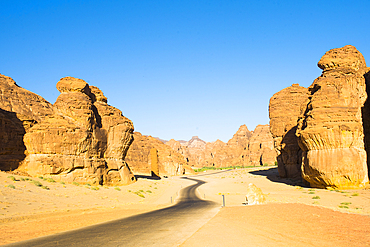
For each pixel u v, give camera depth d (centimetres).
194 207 3591
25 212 2705
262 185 7000
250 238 1465
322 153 4984
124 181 6225
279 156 7900
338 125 4881
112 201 4297
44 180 4441
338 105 5112
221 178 10781
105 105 6350
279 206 2642
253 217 2120
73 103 5316
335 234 1473
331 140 4891
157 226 2038
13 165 4575
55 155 4812
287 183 6788
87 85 5791
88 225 2208
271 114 8169
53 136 4819
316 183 5291
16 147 4684
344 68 5416
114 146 6084
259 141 18425
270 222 1886
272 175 8856
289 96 8031
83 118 5303
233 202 4222
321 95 5269
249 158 18250
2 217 2355
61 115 5291
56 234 1805
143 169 12550
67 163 4891
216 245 1352
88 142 5275
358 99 5116
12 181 3772
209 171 17175
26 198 3238
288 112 7906
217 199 4978
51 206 3184
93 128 5531
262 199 3231
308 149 5222
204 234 1633
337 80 5231
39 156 4700
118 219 2567
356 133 4822
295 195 4697
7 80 5109
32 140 4703
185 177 12875
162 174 14362
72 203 3588
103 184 5603
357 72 5409
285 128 7788
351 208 3108
